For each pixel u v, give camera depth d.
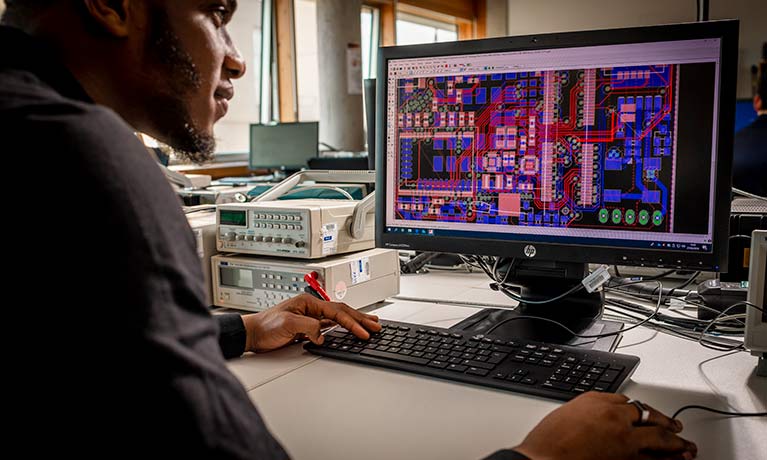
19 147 0.49
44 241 0.48
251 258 1.35
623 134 1.04
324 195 1.66
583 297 1.18
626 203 1.05
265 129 5.99
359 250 1.39
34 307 0.48
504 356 0.94
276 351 1.07
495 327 1.12
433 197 1.20
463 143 1.16
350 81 6.86
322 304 1.12
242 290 1.34
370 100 2.00
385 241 1.25
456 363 0.93
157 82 0.68
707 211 1.00
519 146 1.12
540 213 1.11
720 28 0.96
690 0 7.75
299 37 7.17
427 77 1.18
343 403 0.84
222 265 1.37
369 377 0.94
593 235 1.08
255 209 1.32
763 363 0.91
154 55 0.67
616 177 1.05
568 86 1.07
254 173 6.46
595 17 8.41
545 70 1.08
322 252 1.27
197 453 0.49
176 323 0.51
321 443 0.73
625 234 1.05
